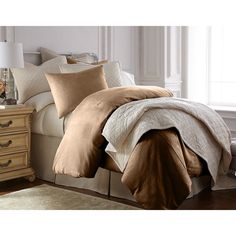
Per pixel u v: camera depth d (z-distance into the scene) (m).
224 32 6.77
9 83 4.94
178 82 6.95
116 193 4.11
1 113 4.32
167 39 6.73
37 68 5.07
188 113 3.99
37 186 4.44
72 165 4.01
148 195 3.49
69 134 4.16
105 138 3.87
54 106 4.71
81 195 4.11
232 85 6.78
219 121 4.29
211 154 4.09
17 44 4.59
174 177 3.52
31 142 4.88
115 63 5.20
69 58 5.48
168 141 3.58
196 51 6.94
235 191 4.29
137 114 3.70
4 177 4.38
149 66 6.89
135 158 3.59
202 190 4.29
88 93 4.54
